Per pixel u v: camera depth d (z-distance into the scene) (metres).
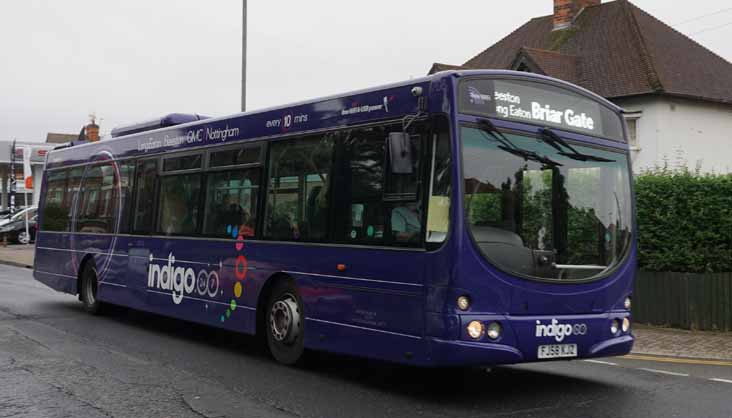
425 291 7.03
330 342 8.20
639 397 7.56
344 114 8.30
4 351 9.55
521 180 7.31
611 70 26.44
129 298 12.38
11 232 38.81
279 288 9.13
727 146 26.31
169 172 11.58
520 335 7.00
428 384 8.09
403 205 7.38
